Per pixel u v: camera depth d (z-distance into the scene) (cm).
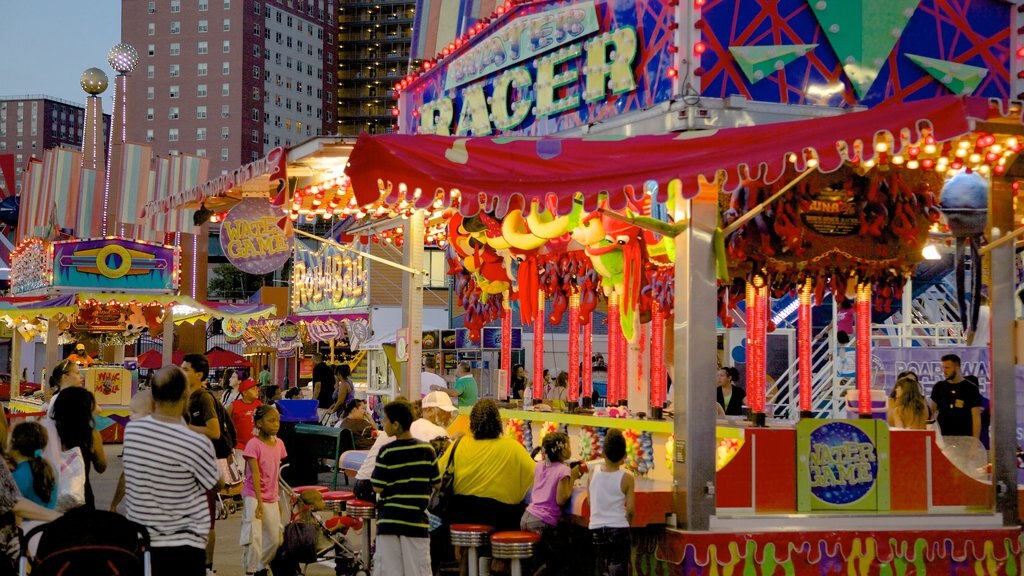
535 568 897
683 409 837
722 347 1973
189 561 642
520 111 1069
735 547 827
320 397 2317
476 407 917
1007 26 929
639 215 984
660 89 875
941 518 889
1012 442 913
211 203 1322
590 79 965
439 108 1236
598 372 2598
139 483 640
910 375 1041
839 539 852
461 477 901
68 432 748
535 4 1062
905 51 892
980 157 911
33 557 604
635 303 1062
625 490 836
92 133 2855
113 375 2650
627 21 927
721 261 836
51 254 2544
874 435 891
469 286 1426
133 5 15862
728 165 743
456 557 991
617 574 866
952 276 1772
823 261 949
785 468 866
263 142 16000
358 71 17862
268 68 16075
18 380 2894
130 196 2570
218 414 971
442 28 1327
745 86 850
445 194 870
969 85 905
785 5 866
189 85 15688
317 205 1295
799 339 975
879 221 945
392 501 821
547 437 906
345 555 994
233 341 4200
